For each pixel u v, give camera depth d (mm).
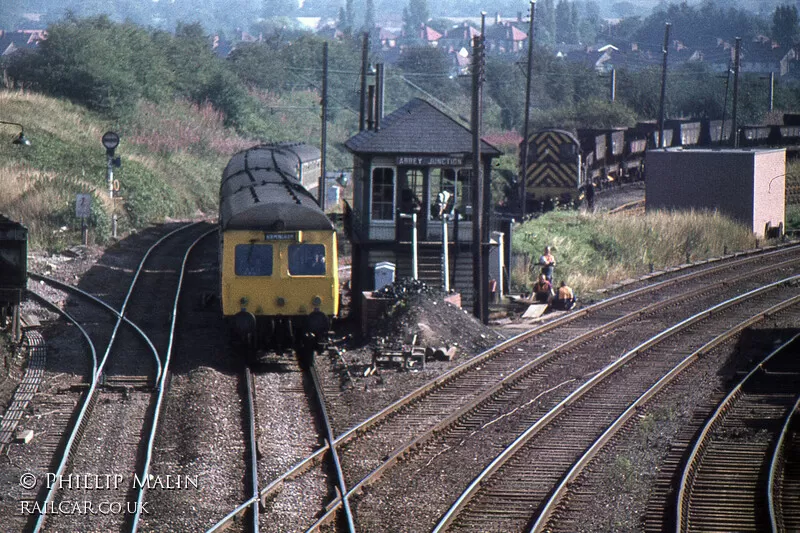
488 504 39781
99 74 196250
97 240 111625
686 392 57688
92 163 144625
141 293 85562
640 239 116938
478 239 76375
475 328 70000
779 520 38031
